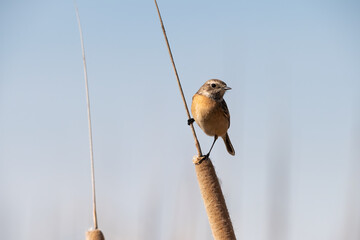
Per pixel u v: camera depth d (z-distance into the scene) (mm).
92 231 6098
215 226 7191
